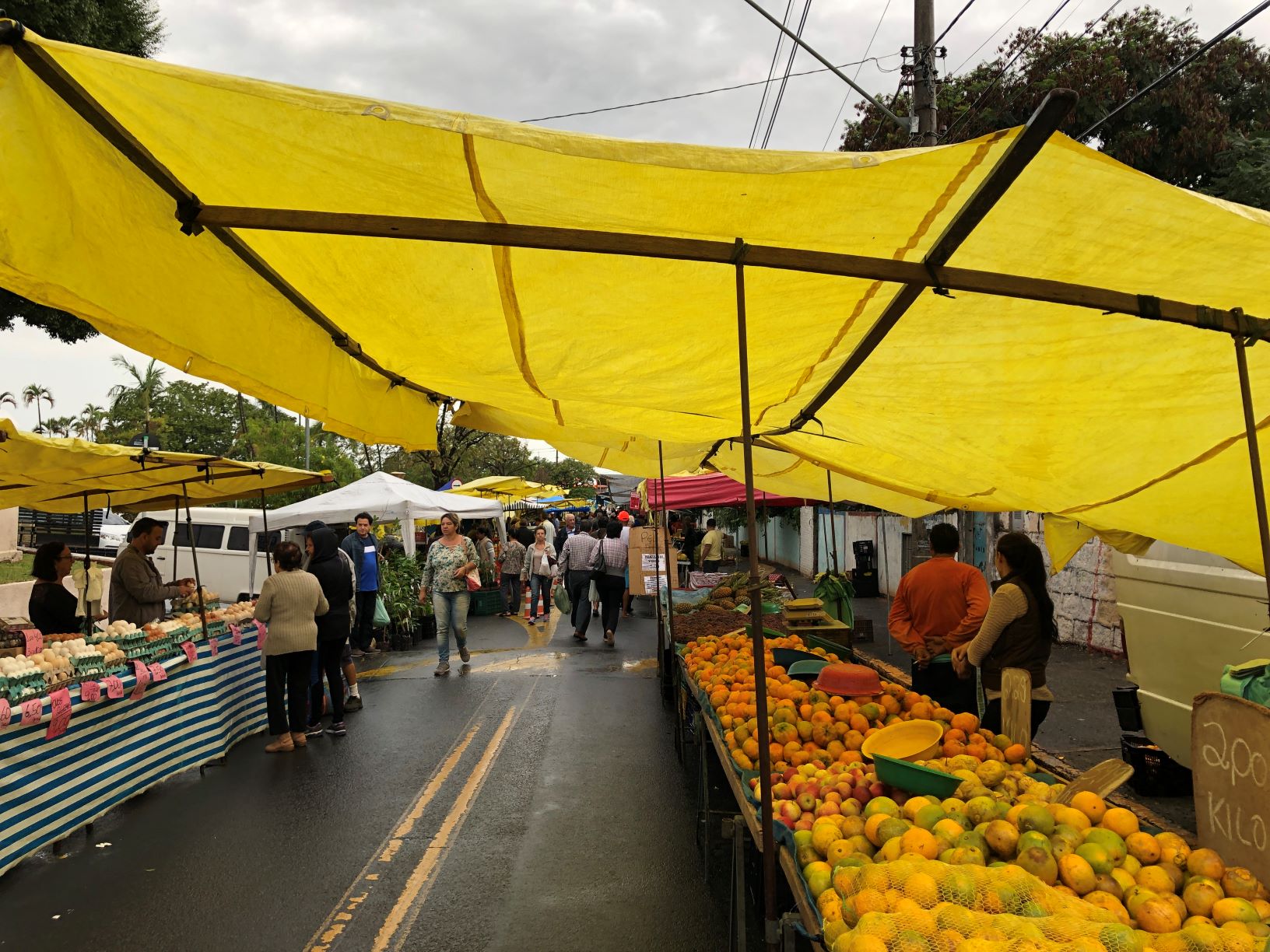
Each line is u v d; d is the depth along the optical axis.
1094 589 11.85
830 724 4.39
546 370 3.59
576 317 3.08
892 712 4.64
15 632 7.21
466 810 6.35
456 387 4.49
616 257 2.65
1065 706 8.78
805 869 2.83
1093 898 2.43
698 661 6.73
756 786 3.80
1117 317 2.96
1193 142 15.42
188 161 2.39
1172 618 6.02
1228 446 3.78
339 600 8.77
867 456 5.25
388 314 3.35
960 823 2.84
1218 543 4.46
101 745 6.17
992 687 5.33
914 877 2.36
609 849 5.54
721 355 3.41
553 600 21.58
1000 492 4.89
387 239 2.73
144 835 5.94
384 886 5.04
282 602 8.05
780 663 6.18
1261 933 2.23
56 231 2.42
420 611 15.60
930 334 3.13
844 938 2.21
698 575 14.51
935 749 3.89
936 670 6.34
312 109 1.99
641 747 7.99
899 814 3.07
